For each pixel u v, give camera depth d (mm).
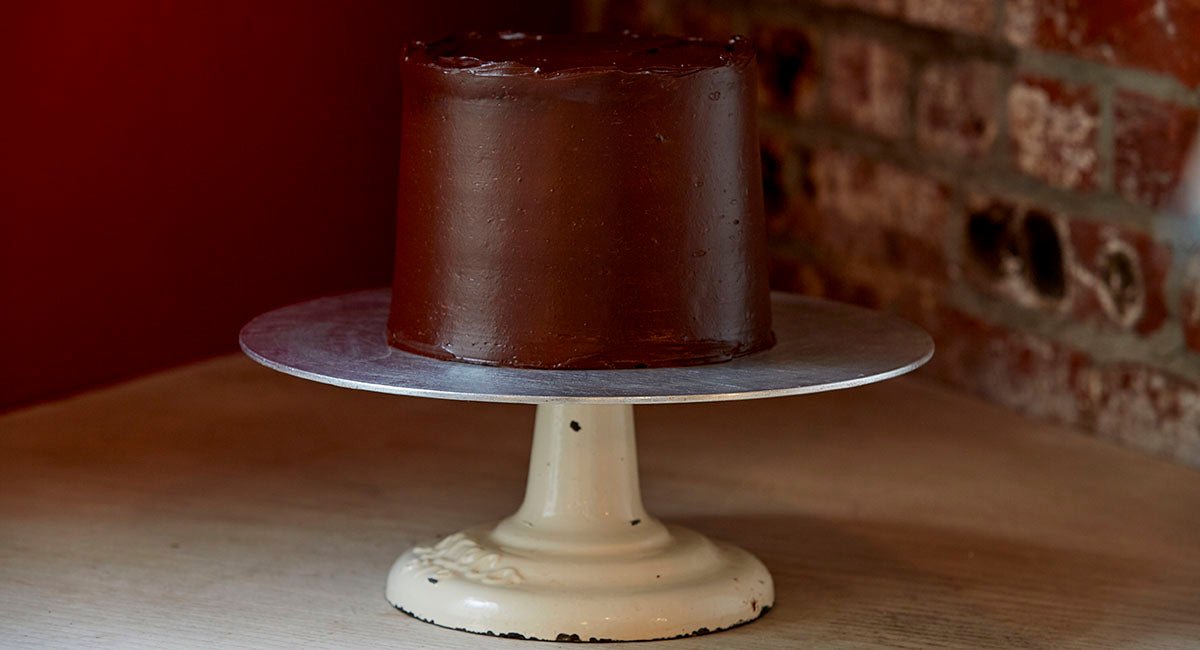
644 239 1090
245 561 1242
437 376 1081
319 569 1231
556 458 1181
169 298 1606
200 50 1583
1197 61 1371
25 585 1204
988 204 1556
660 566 1157
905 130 1620
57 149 1506
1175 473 1415
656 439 1486
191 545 1266
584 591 1141
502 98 1083
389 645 1130
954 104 1570
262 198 1656
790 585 1216
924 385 1629
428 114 1109
